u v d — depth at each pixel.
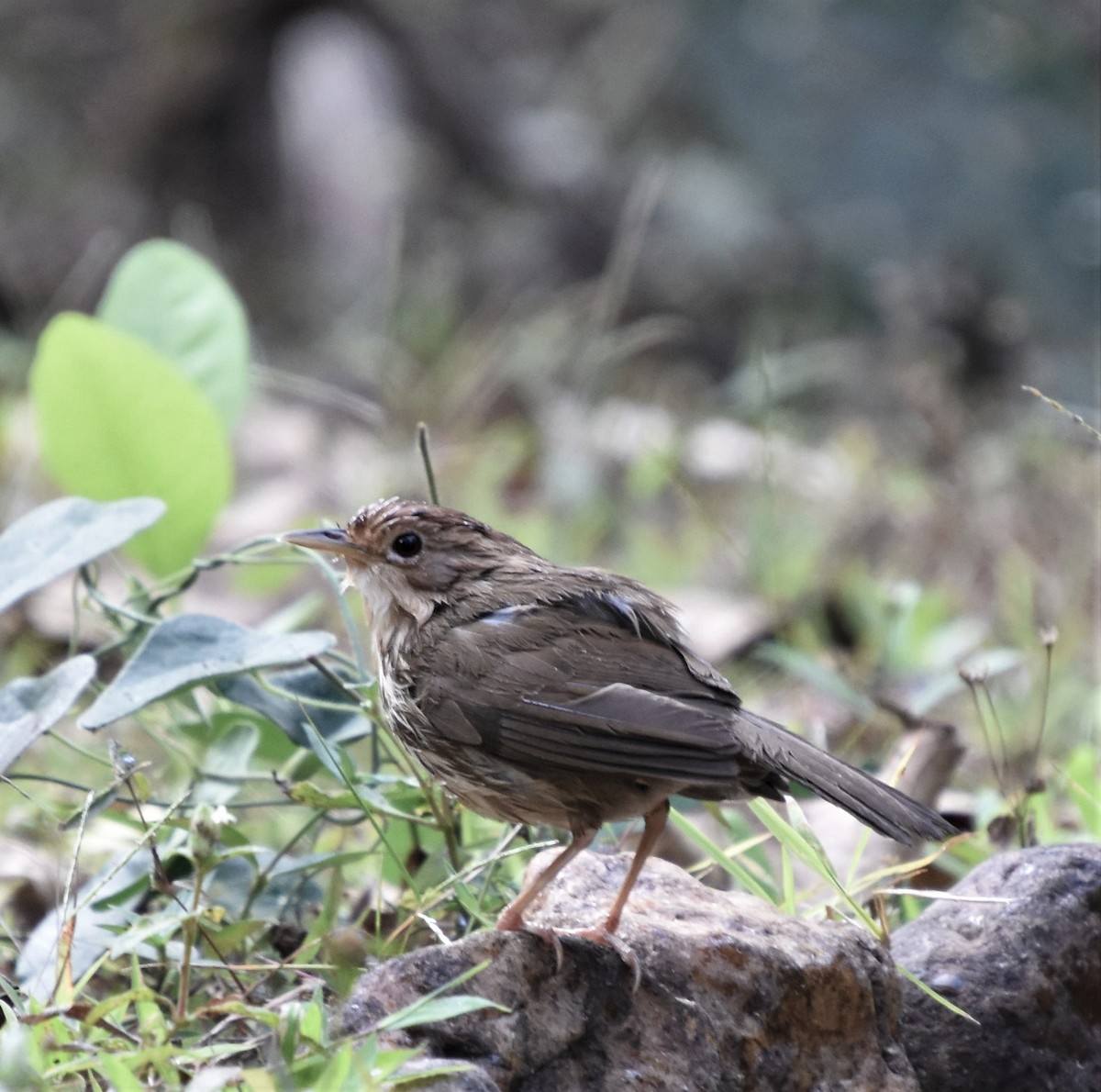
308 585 13.22
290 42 24.77
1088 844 6.93
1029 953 6.60
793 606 12.26
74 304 16.56
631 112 26.39
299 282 22.98
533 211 24.16
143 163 25.16
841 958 6.21
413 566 7.09
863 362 19.97
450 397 16.80
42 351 8.87
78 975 6.80
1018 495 14.49
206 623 7.12
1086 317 21.70
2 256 22.25
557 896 6.83
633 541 14.26
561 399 16.59
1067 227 22.33
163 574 9.20
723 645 11.72
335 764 6.98
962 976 6.57
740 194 23.75
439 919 7.27
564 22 28.52
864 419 17.53
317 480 15.47
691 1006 6.00
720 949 6.12
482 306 22.31
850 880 7.51
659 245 23.47
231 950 6.98
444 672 6.75
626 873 6.96
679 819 7.18
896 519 14.40
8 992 6.09
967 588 13.66
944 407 15.83
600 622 6.86
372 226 22.89
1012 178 22.62
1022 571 12.86
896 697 10.63
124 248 23.98
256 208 24.92
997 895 6.80
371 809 6.93
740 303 22.92
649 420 16.83
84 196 24.80
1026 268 22.05
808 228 23.14
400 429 15.56
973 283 19.81
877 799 6.18
